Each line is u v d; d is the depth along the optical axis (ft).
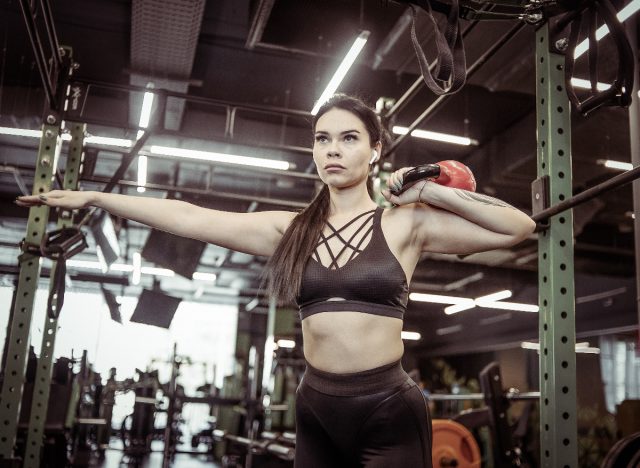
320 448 4.56
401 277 4.39
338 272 4.41
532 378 43.16
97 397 32.19
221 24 19.24
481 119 23.91
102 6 18.69
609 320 37.45
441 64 5.18
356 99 4.75
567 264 6.84
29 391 19.27
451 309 39.70
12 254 43.96
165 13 15.69
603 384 37.70
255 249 4.99
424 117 12.81
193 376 55.83
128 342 53.67
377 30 16.08
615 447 6.82
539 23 7.36
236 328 57.31
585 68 13.71
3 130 19.99
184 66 18.67
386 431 4.29
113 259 13.58
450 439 14.80
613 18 5.55
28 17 9.71
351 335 4.33
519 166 23.04
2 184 31.83
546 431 6.59
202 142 24.53
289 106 24.29
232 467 30.25
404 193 4.50
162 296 10.53
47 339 15.33
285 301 4.70
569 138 7.26
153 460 32.37
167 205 4.88
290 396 32.65
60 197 4.72
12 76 22.53
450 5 5.63
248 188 30.73
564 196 7.07
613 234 30.89
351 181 4.63
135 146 14.57
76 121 13.38
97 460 31.24
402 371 4.47
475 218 4.42
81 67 22.17
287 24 15.75
